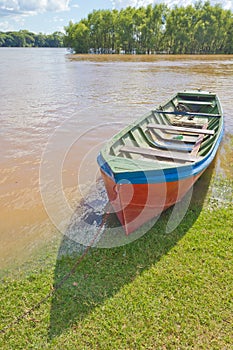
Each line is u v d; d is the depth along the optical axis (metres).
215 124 7.30
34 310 3.43
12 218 5.25
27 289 3.72
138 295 3.54
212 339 3.02
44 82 20.31
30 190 6.14
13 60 43.44
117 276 3.84
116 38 49.19
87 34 49.75
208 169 6.69
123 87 17.84
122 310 3.37
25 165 7.24
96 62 35.84
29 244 4.61
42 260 4.25
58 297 3.58
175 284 3.66
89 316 3.32
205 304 3.38
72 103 13.70
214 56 44.47
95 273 3.92
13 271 4.05
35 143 8.66
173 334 3.09
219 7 45.94
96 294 3.59
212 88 16.88
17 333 3.18
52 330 3.19
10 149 8.20
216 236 4.47
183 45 47.66
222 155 7.45
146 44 48.22
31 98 14.92
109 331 3.15
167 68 27.86
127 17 46.84
